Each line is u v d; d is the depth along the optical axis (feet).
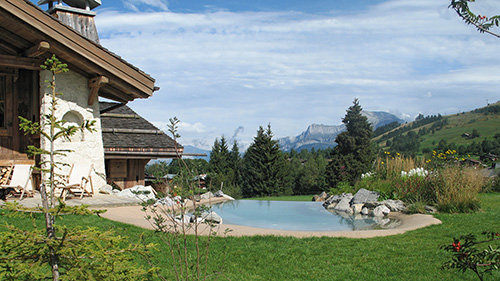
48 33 33.96
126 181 54.08
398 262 21.79
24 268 9.62
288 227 35.91
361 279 19.30
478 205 40.37
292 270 20.59
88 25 48.06
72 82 39.24
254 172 164.86
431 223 32.78
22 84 39.63
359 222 38.73
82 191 36.50
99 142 41.45
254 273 20.08
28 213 10.40
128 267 10.82
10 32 34.91
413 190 44.88
